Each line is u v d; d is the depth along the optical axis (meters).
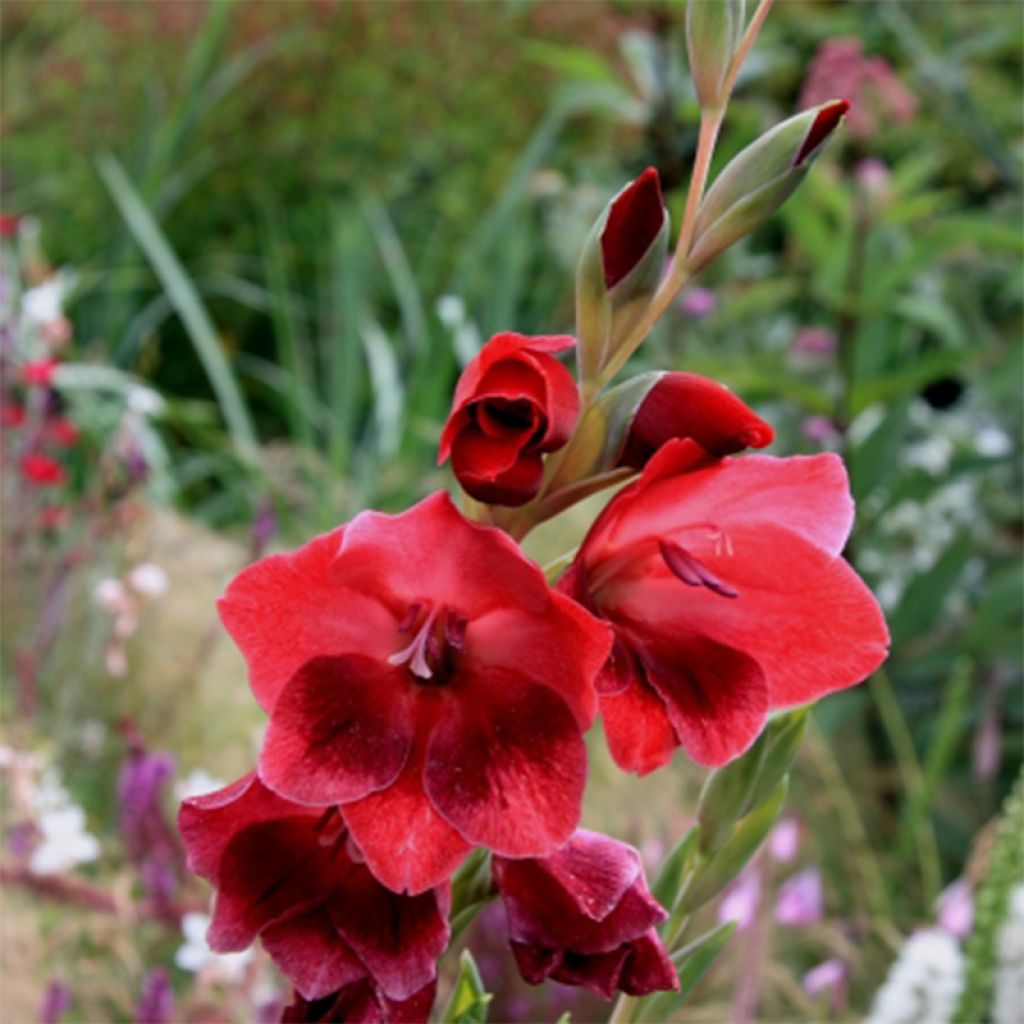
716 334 4.62
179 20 6.01
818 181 3.56
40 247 5.88
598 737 3.29
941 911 2.59
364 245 5.15
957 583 3.65
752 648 1.04
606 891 0.98
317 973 0.94
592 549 1.03
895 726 3.47
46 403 3.37
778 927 2.92
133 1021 2.42
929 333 4.96
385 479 4.42
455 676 0.95
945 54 4.61
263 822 0.98
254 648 0.93
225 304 5.97
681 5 4.02
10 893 2.54
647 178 1.00
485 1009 1.10
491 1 6.32
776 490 1.00
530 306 5.84
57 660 3.28
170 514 4.04
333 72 6.18
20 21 6.70
